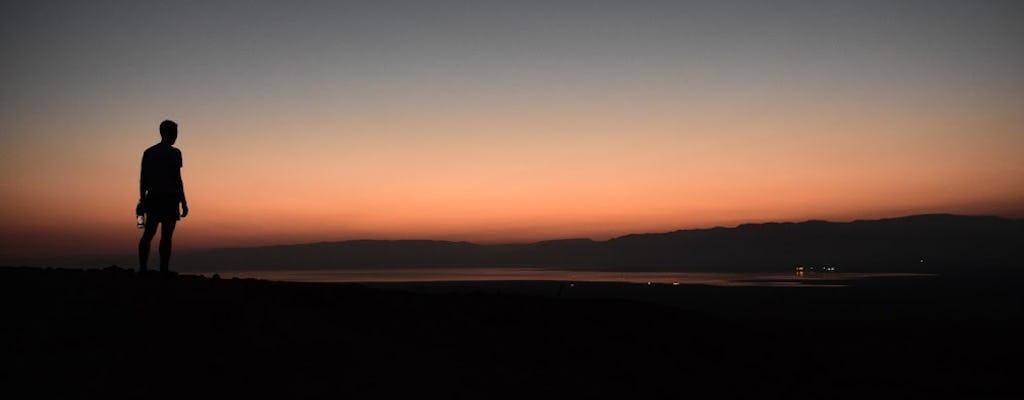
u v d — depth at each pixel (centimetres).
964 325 4131
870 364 1831
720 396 1097
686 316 1555
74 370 735
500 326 1202
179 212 1123
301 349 883
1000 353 2662
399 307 1187
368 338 989
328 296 1162
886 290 9281
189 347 828
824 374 1416
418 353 970
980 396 1627
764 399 1134
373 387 813
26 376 707
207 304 966
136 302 931
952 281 12888
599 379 1037
